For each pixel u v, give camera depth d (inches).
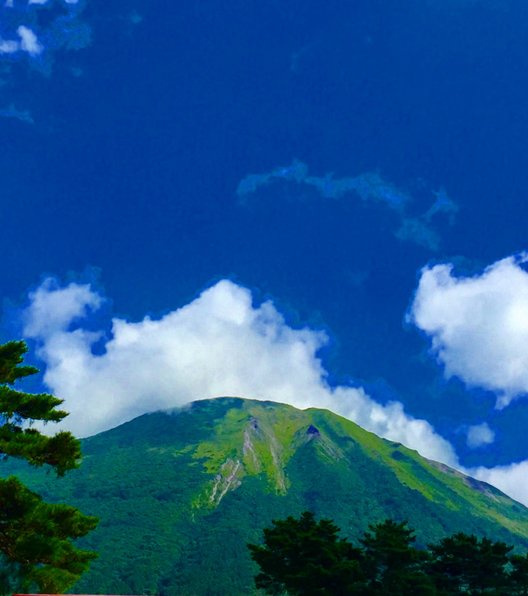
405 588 2847.0
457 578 3221.0
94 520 1138.0
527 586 3164.4
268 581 2992.1
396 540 3056.1
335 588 2778.1
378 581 2984.7
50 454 1097.4
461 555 3186.5
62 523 1036.5
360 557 2960.1
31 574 1024.9
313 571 2706.7
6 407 1136.8
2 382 1256.8
